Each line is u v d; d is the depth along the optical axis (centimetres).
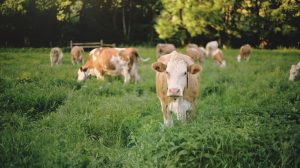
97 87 1108
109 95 1002
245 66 1808
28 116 754
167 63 657
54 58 1828
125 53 1303
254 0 3206
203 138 490
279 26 3269
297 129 525
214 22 3127
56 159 505
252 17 3247
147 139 540
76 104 838
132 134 655
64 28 3500
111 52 1311
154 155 483
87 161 518
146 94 1013
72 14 3606
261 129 527
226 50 3112
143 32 4006
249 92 1017
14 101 844
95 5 3697
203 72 1553
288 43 3541
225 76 1348
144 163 491
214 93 1058
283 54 2592
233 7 3278
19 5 3206
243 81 1250
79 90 1012
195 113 701
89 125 683
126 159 525
